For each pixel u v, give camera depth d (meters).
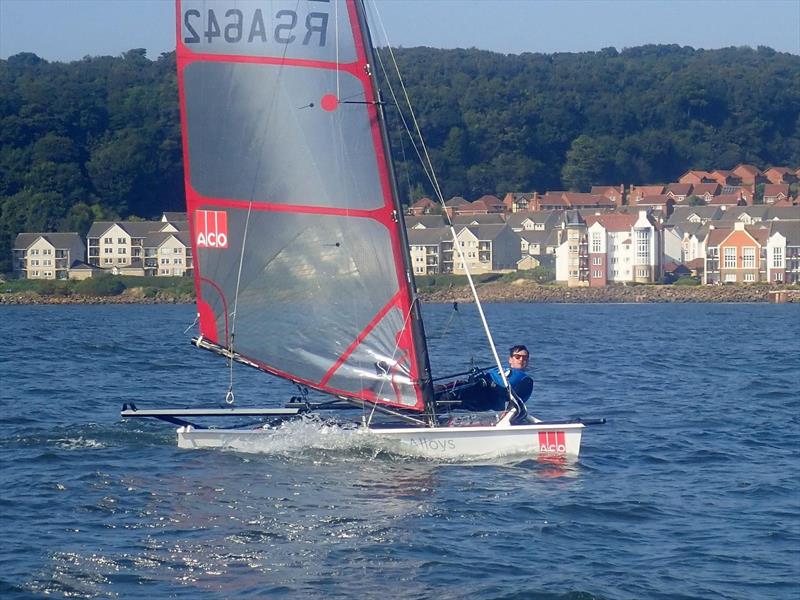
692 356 42.09
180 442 18.27
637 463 18.53
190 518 14.43
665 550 13.52
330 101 17.42
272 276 17.80
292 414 18.44
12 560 12.69
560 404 26.33
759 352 44.47
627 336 56.44
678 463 18.62
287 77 17.42
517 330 62.84
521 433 17.88
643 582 12.34
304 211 17.64
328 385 17.95
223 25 17.38
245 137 17.56
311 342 17.89
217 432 18.20
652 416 24.20
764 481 17.23
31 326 66.00
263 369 17.95
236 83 17.44
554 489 16.27
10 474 16.83
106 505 15.05
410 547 13.35
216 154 17.58
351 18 17.30
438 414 18.11
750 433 21.95
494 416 18.25
